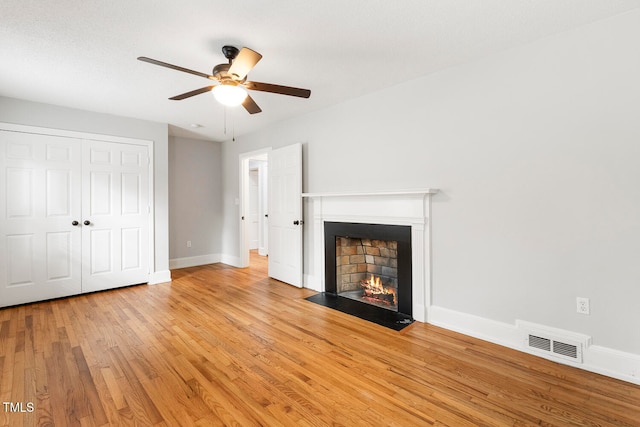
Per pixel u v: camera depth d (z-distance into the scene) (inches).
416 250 118.3
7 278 134.9
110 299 145.9
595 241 83.0
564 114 86.7
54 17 78.0
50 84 120.5
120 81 117.7
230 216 228.8
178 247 218.4
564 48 86.4
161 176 178.1
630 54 77.5
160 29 84.0
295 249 166.6
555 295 89.2
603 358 81.8
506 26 83.7
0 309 132.3
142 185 171.2
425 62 104.5
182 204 219.6
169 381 79.0
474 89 103.1
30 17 77.9
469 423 64.1
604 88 80.9
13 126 135.3
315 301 142.2
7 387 76.2
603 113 81.2
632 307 78.3
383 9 76.2
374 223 132.2
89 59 100.4
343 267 154.3
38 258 141.9
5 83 119.5
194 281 179.8
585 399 71.7
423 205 115.3
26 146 138.5
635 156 77.4
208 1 72.5
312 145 159.6
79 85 121.5
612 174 80.3
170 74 111.7
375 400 71.7
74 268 151.0
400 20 80.9
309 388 76.3
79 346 97.7
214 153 233.8
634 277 78.0
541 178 90.8
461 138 106.4
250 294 153.6
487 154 100.7
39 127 141.3
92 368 85.0
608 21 80.0
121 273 165.2
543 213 90.7
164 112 158.2
